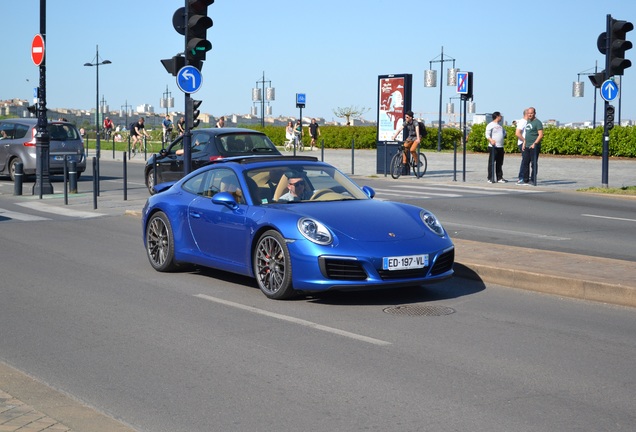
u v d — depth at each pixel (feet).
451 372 19.45
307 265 26.43
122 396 17.95
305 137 177.06
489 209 55.36
